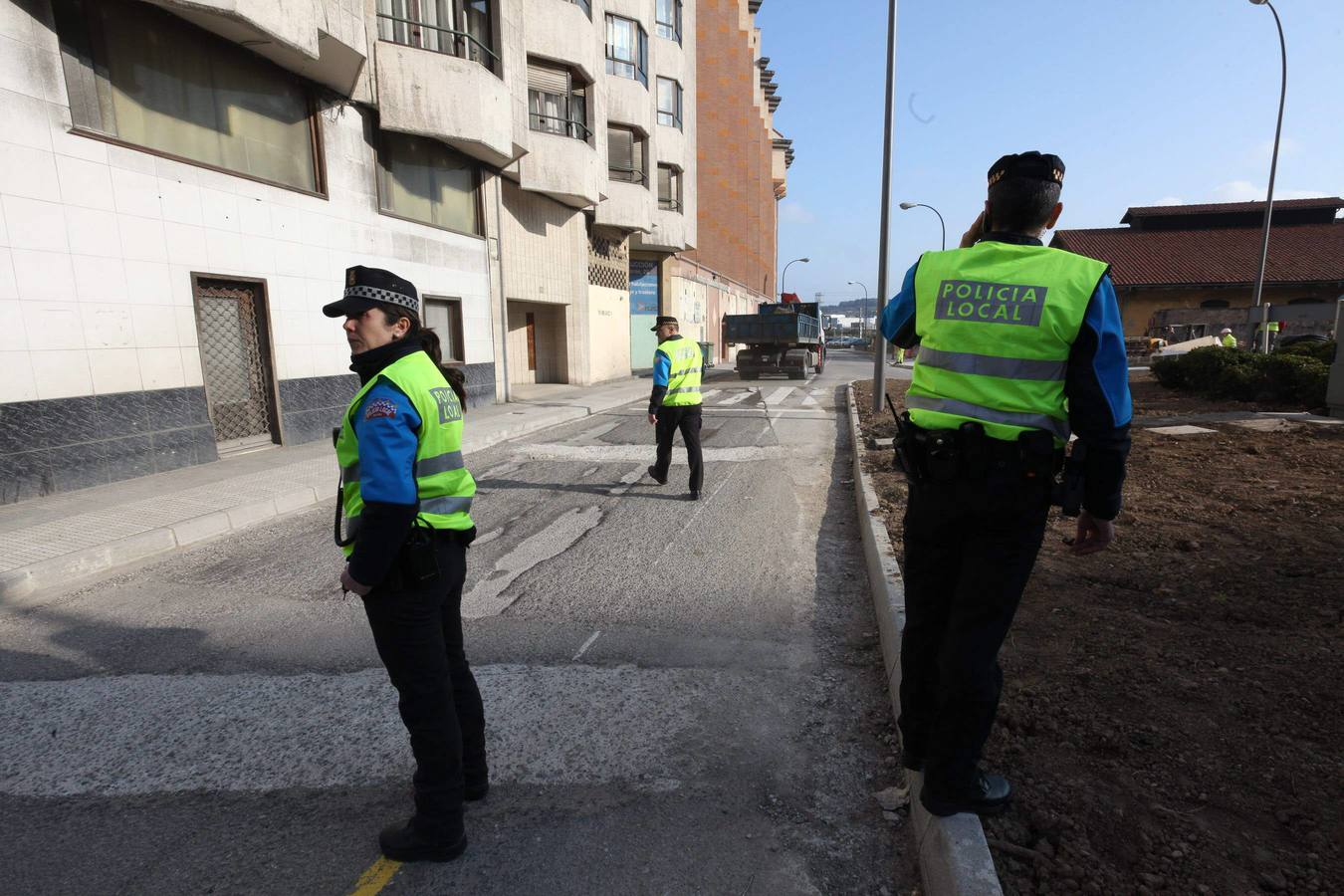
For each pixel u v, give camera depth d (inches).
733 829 96.9
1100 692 114.6
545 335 763.4
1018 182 83.5
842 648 151.9
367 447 80.0
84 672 144.2
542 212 682.2
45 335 263.4
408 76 432.8
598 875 88.7
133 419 296.5
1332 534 183.0
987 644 81.0
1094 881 77.5
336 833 97.3
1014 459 77.9
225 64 337.4
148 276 299.7
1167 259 1585.9
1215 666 120.0
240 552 224.1
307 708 129.7
